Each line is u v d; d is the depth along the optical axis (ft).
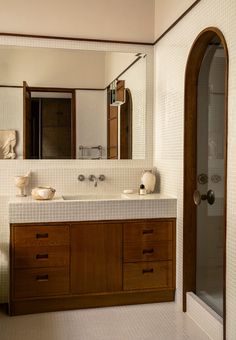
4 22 11.00
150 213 10.32
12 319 9.57
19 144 11.21
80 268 10.00
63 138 11.51
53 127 11.44
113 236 10.14
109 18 11.68
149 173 11.54
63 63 11.44
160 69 11.53
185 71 9.72
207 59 9.77
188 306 9.86
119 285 10.23
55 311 10.06
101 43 11.67
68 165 11.57
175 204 10.47
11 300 9.69
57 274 9.89
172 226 10.48
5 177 11.14
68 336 8.66
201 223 10.03
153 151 12.14
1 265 10.44
